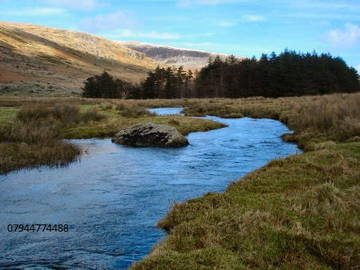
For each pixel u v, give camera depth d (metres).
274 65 108.19
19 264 7.59
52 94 138.50
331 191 10.31
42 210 10.92
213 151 21.84
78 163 18.02
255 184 12.35
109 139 26.86
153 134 24.05
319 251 7.21
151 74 115.44
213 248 7.33
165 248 7.65
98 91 113.19
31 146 19.41
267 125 36.25
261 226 8.19
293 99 68.75
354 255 6.95
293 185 11.99
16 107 41.00
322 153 16.08
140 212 10.83
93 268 7.43
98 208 11.17
